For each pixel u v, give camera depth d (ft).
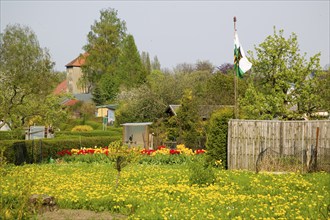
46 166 88.33
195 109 117.60
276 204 46.60
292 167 76.79
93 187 55.93
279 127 78.74
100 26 314.76
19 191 48.21
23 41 167.53
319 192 53.78
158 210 43.09
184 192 51.90
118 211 45.42
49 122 118.01
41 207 44.01
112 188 55.62
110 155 57.06
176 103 194.49
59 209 45.96
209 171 59.77
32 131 138.00
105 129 197.16
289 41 103.45
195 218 40.83
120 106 215.72
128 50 301.84
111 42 315.17
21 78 104.32
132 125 111.86
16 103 103.09
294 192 53.72
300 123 78.38
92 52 307.78
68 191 53.67
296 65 102.94
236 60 89.45
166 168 81.15
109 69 305.12
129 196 49.11
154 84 206.08
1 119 103.81
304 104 104.17
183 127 116.37
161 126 120.98
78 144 113.50
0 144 90.43
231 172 69.97
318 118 106.52
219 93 167.43
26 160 97.86
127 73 293.02
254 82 108.99
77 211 45.19
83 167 85.25
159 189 54.19
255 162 78.59
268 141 78.79
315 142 78.02
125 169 78.33
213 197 48.34
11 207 39.06
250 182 59.93
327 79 105.70
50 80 110.83
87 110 267.80
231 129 79.30
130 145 110.83
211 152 80.74
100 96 287.89
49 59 114.52
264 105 100.53
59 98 138.10
